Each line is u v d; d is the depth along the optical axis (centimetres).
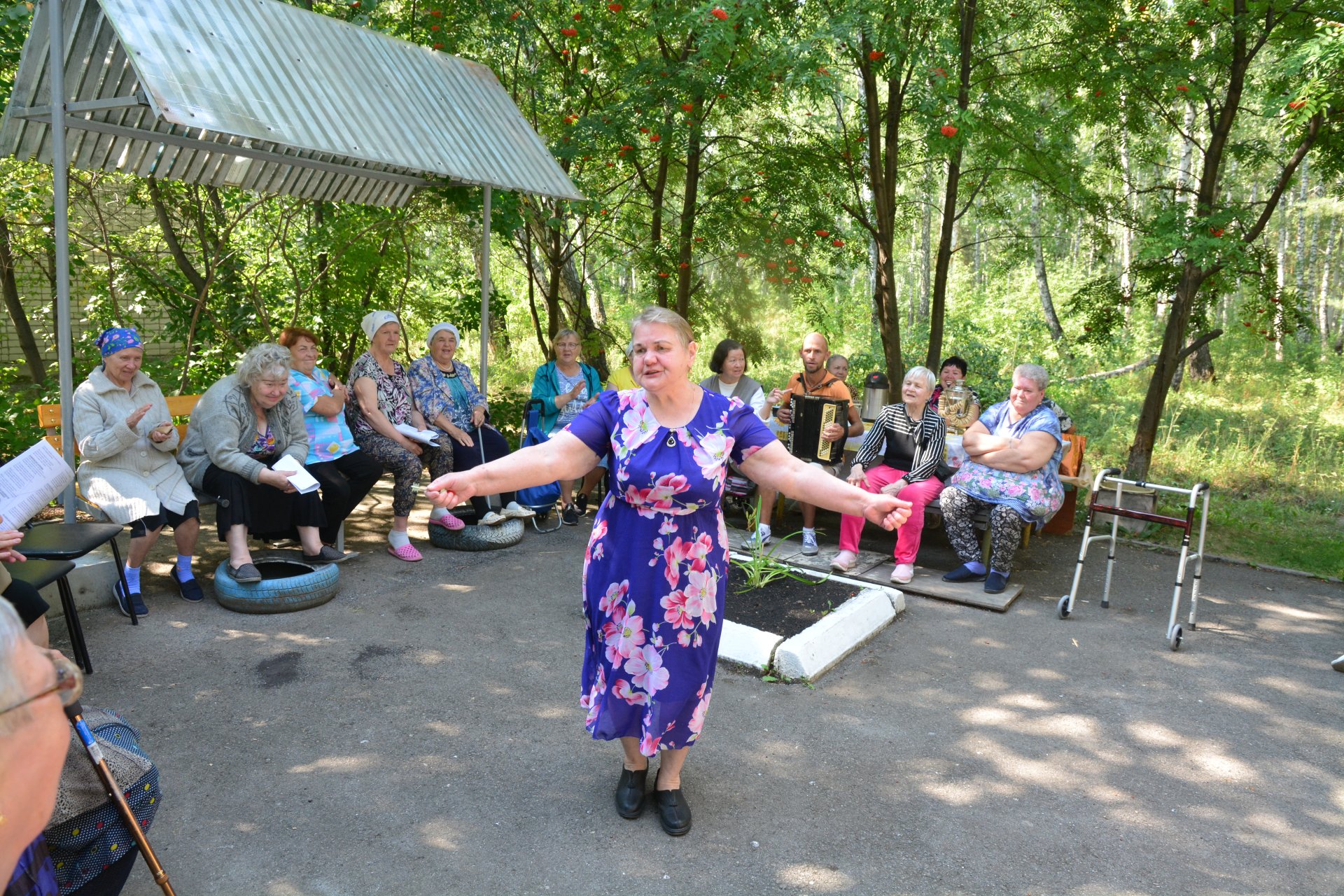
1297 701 401
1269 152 811
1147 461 761
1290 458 993
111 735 219
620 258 934
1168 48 727
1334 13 646
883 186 810
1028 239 998
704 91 741
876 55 677
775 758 338
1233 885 271
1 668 101
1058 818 304
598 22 811
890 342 832
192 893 252
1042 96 895
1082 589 551
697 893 260
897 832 293
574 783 316
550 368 683
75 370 841
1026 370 527
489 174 589
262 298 852
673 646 267
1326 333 2192
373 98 549
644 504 264
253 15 508
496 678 397
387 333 581
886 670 422
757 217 841
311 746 334
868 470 564
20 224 810
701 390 272
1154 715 382
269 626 447
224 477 479
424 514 680
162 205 809
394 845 277
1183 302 730
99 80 455
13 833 102
